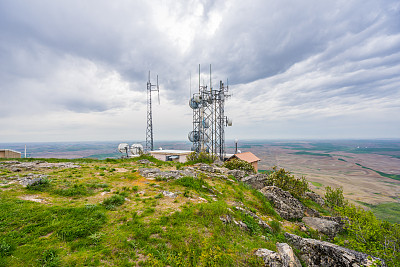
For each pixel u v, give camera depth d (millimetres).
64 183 10695
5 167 14391
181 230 6832
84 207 7652
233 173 20547
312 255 7914
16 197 8141
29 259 4699
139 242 5902
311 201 22516
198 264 5543
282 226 11102
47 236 5773
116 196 9000
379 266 6582
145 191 10820
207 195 11609
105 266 4820
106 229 6453
